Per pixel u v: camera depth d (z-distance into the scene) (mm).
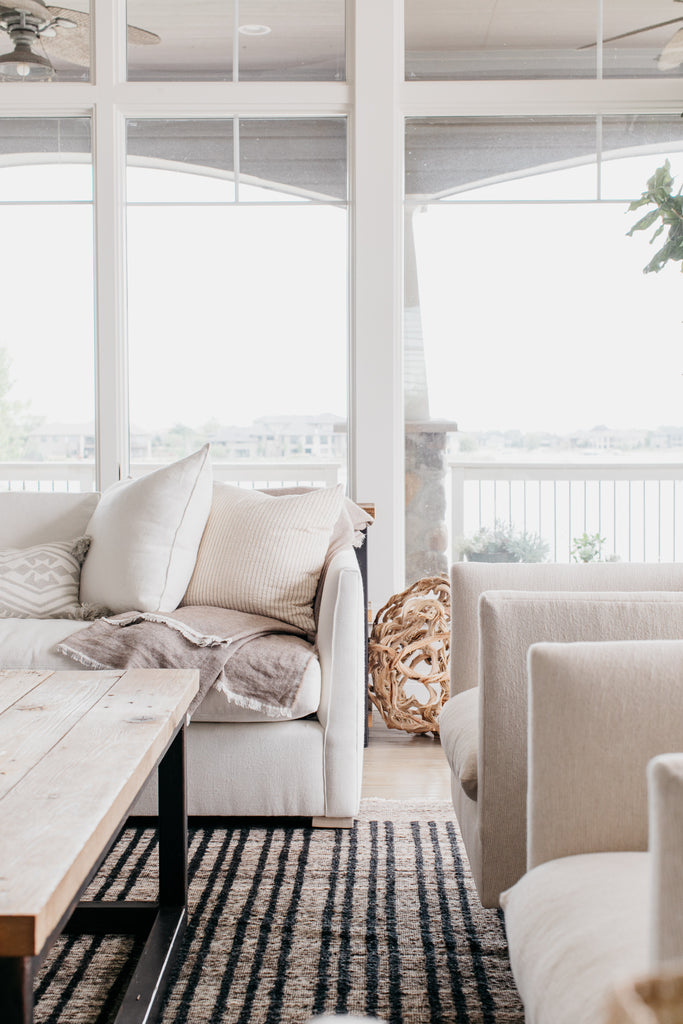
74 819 1101
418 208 3916
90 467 3939
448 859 2174
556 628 1551
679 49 3832
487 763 1562
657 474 3926
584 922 1030
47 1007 1553
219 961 1700
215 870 2109
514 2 3838
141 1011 1452
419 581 3355
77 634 2391
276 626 2535
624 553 3959
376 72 3771
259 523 2666
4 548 2971
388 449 3846
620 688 1226
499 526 3977
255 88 3820
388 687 3217
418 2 3850
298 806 2354
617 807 1219
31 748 1376
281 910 1906
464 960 1710
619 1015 512
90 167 3896
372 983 1625
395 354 3854
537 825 1241
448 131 3896
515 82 3818
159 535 2615
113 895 1959
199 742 2357
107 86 3807
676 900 778
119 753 1352
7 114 3879
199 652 2312
